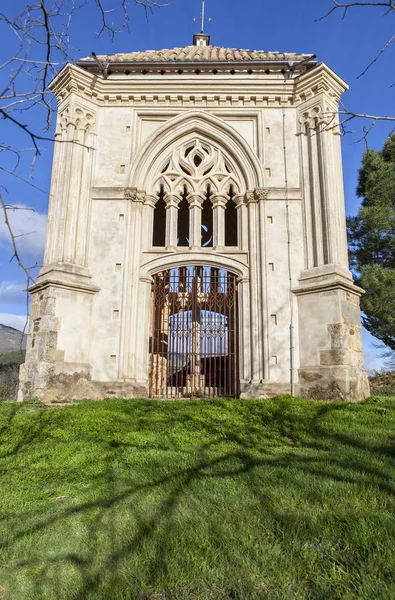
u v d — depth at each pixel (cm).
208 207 1852
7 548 435
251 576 346
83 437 804
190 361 1340
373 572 343
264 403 1031
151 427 856
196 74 1441
